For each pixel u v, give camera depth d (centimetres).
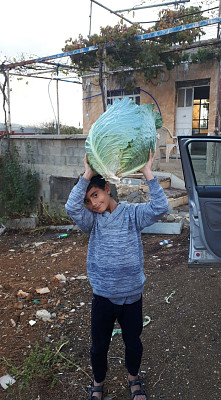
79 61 983
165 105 1170
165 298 392
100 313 220
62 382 273
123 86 1230
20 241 755
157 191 205
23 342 330
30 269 547
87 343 321
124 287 210
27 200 1034
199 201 350
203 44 871
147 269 486
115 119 193
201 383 264
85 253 601
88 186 207
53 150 993
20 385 268
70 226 797
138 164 198
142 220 214
